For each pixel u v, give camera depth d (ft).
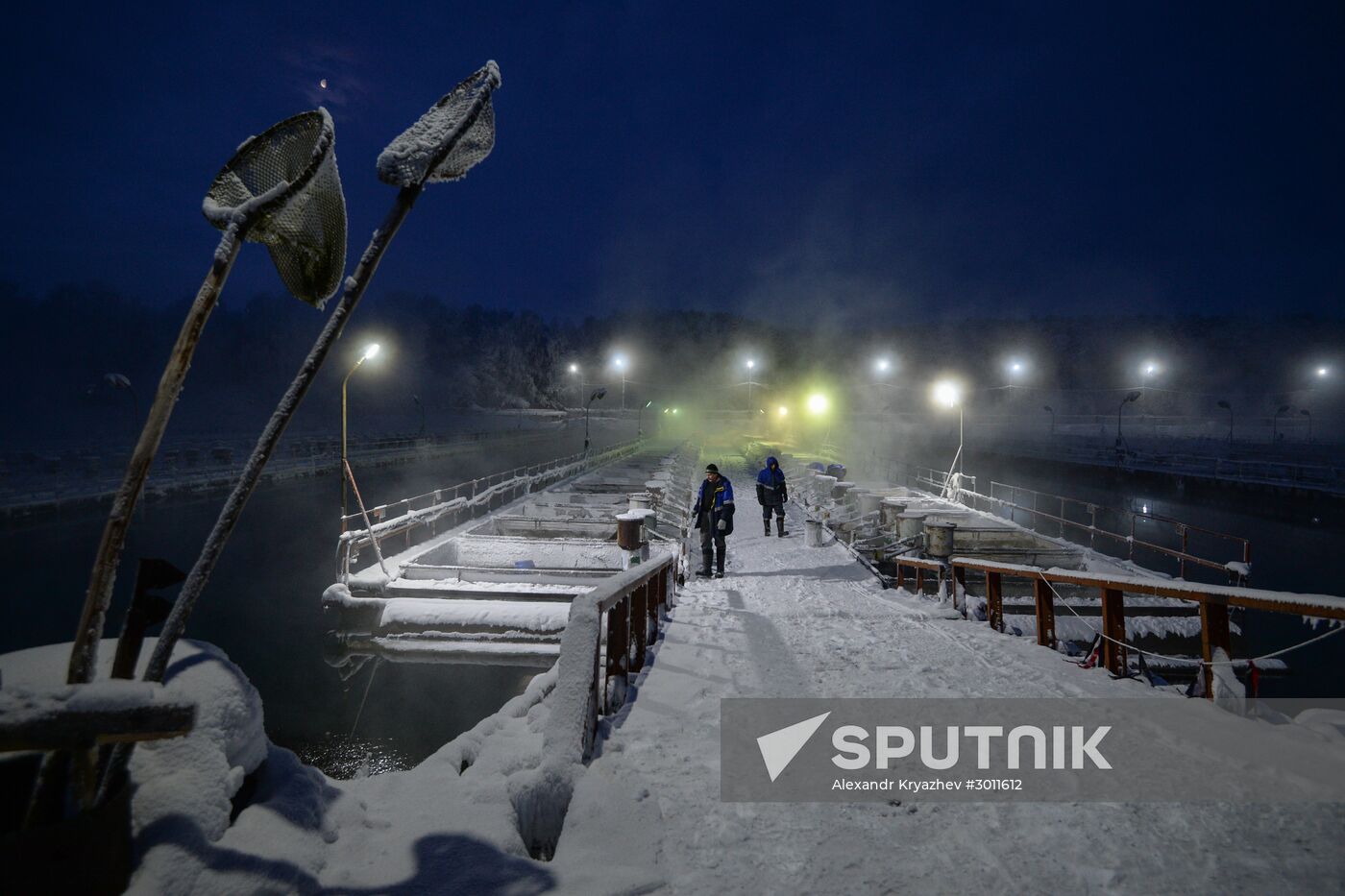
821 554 49.67
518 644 38.58
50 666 7.05
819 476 83.25
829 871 9.14
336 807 9.31
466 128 7.45
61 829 5.43
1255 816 10.36
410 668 36.50
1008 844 9.78
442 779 11.03
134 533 69.46
